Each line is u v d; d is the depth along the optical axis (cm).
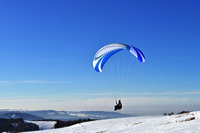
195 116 4172
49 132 5769
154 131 3534
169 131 3278
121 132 3972
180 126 3497
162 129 3538
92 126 5803
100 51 3772
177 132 3100
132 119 6325
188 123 3625
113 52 3762
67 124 11700
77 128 5822
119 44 3625
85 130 5175
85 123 6488
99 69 3891
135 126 4500
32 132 6116
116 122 6053
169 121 4359
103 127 5319
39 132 5997
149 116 6731
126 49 3528
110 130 4541
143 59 3484
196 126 3284
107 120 6550
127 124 5122
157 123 4428
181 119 4262
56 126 11888
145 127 4116
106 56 3794
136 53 3438
